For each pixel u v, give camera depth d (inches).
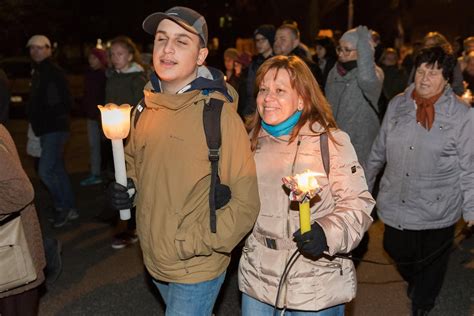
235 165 99.0
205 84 98.0
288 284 103.3
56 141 244.5
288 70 102.5
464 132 144.3
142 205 103.3
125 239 227.9
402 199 152.3
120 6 981.8
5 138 108.0
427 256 154.9
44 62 240.7
